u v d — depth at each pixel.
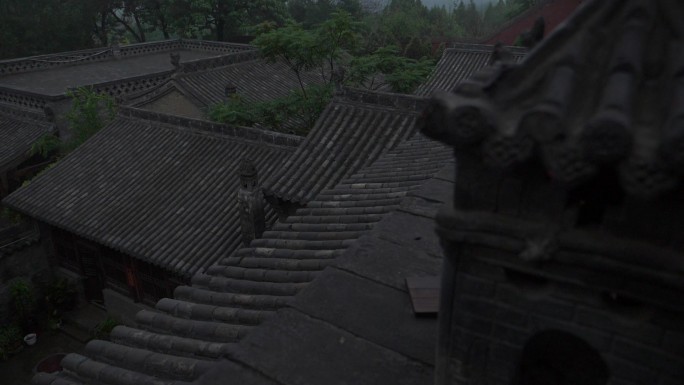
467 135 1.75
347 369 3.10
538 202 2.07
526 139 1.63
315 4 43.72
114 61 29.23
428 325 3.40
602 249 1.95
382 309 3.57
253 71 20.67
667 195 1.80
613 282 2.01
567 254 2.03
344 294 3.73
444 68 25.81
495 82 1.84
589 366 2.60
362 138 11.03
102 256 15.37
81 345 15.34
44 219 13.91
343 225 6.26
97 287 16.44
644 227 1.91
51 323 15.88
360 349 3.24
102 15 36.91
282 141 13.04
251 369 3.15
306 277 5.20
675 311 1.98
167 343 4.51
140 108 16.78
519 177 2.06
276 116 15.38
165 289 14.33
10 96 20.23
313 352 3.24
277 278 5.30
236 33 35.56
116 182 14.29
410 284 3.71
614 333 2.17
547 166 1.61
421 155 8.47
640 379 2.18
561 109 1.59
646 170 1.47
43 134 18.83
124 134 16.09
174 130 15.31
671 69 1.62
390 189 7.14
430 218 4.68
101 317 16.25
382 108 11.26
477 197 2.20
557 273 2.13
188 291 5.50
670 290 1.91
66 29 33.84
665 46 1.70
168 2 33.09
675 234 1.86
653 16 1.74
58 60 26.83
